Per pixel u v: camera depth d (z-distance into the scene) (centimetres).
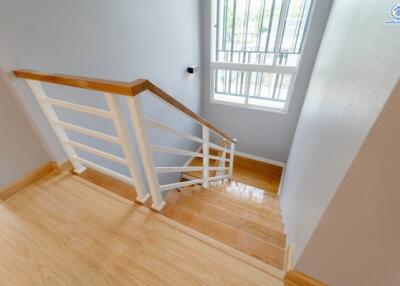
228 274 99
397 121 47
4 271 100
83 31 148
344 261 79
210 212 172
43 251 108
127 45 191
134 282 96
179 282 96
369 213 63
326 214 72
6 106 122
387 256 68
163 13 226
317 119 144
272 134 362
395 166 53
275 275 99
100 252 107
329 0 227
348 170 60
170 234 116
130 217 126
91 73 162
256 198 280
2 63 110
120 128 99
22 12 113
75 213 128
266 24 286
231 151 270
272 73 314
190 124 351
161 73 248
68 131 154
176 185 151
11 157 133
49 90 134
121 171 221
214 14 298
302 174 156
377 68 56
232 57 335
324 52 190
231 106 366
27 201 135
